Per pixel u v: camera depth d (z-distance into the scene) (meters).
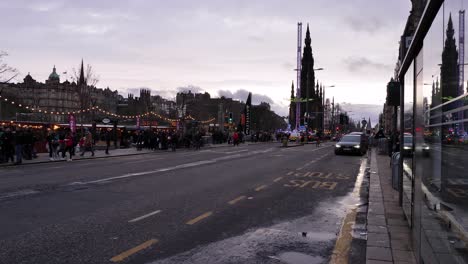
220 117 60.53
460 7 2.57
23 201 8.96
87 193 10.16
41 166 17.70
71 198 9.41
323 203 9.36
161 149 32.94
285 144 42.84
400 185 8.43
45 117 53.84
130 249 5.61
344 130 113.38
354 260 5.31
